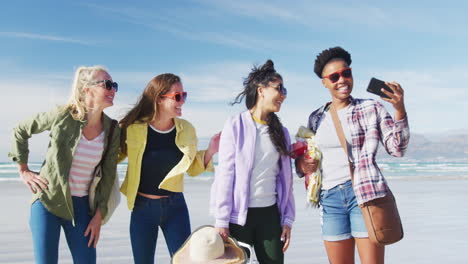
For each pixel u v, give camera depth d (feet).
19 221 24.94
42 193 9.50
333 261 10.07
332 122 10.25
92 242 10.01
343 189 9.82
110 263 16.03
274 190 10.23
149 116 11.03
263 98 10.08
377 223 9.12
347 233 9.90
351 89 10.21
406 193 45.57
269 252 9.87
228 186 9.82
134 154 10.84
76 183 9.91
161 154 10.98
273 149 10.07
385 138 9.56
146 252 10.79
